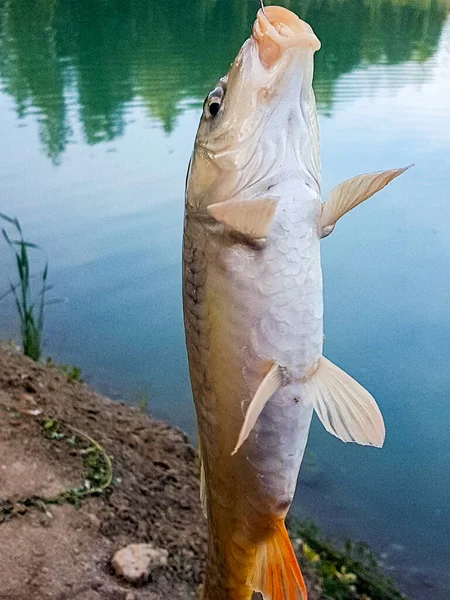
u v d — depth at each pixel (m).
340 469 0.75
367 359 0.92
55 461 0.61
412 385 0.88
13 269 1.09
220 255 0.28
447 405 0.84
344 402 0.30
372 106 1.67
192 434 0.78
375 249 1.15
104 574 0.50
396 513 0.69
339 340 0.96
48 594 0.47
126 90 1.81
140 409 0.80
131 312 1.01
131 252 1.12
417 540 0.66
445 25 2.56
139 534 0.56
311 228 0.28
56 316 1.00
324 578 0.59
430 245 1.17
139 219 1.22
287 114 0.27
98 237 1.16
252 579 0.34
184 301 0.31
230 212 0.26
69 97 1.75
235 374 0.29
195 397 0.32
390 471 0.75
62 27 2.51
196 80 1.89
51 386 0.76
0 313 1.00
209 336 0.30
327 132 1.52
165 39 2.34
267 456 0.30
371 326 0.98
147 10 2.77
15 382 0.73
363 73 1.96
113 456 0.65
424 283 1.07
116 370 0.90
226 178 0.28
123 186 1.31
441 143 1.46
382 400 0.85
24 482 0.58
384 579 0.60
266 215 0.27
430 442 0.79
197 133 0.30
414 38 2.36
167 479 0.65
